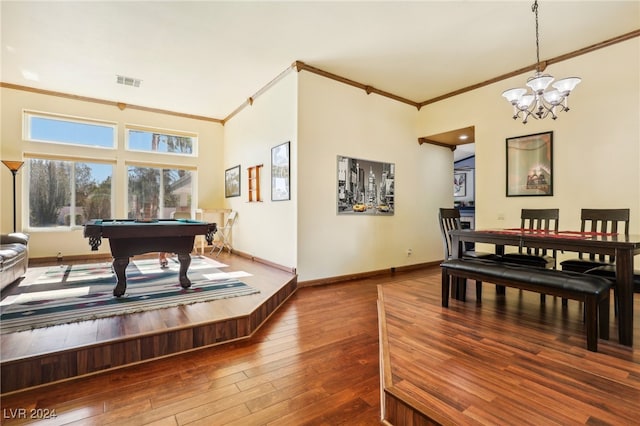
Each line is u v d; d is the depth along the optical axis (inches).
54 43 151.0
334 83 185.8
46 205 219.5
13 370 75.1
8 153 203.9
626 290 86.0
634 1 118.5
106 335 90.0
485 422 56.0
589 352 83.0
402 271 219.8
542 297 128.7
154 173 256.8
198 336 99.3
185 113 264.1
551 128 165.2
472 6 122.6
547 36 143.4
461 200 371.6
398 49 155.6
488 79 190.1
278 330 113.4
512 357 80.8
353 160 194.9
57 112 216.2
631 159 141.0
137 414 67.1
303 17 130.3
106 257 229.9
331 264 185.3
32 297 126.0
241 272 179.2
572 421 55.9
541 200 168.6
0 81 197.6
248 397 73.2
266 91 204.2
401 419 63.5
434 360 79.6
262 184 211.0
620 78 143.5
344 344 101.7
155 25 136.3
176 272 176.9
